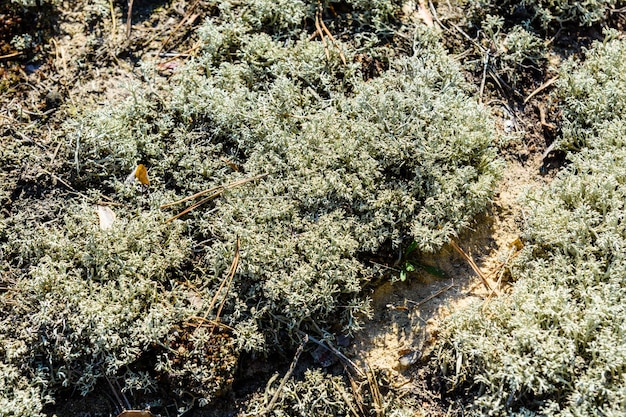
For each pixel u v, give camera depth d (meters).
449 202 0.64
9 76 0.71
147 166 0.67
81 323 0.61
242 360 0.62
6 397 0.60
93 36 0.73
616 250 0.63
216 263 0.64
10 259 0.65
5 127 0.69
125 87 0.69
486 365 0.61
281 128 0.68
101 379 0.62
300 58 0.70
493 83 0.71
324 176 0.65
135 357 0.61
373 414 0.61
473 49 0.72
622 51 0.71
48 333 0.61
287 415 0.61
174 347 0.61
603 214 0.64
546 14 0.73
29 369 0.61
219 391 0.61
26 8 0.73
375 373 0.62
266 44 0.71
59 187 0.67
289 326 0.62
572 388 0.59
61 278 0.62
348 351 0.63
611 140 0.67
